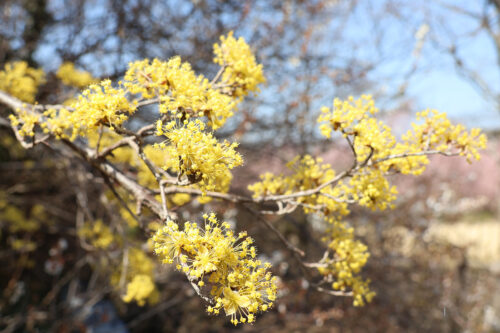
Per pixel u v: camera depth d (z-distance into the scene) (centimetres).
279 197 186
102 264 431
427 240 802
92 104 141
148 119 442
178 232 122
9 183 529
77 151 192
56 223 568
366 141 161
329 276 199
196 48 470
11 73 256
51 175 489
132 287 287
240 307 124
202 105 152
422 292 681
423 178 785
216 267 120
